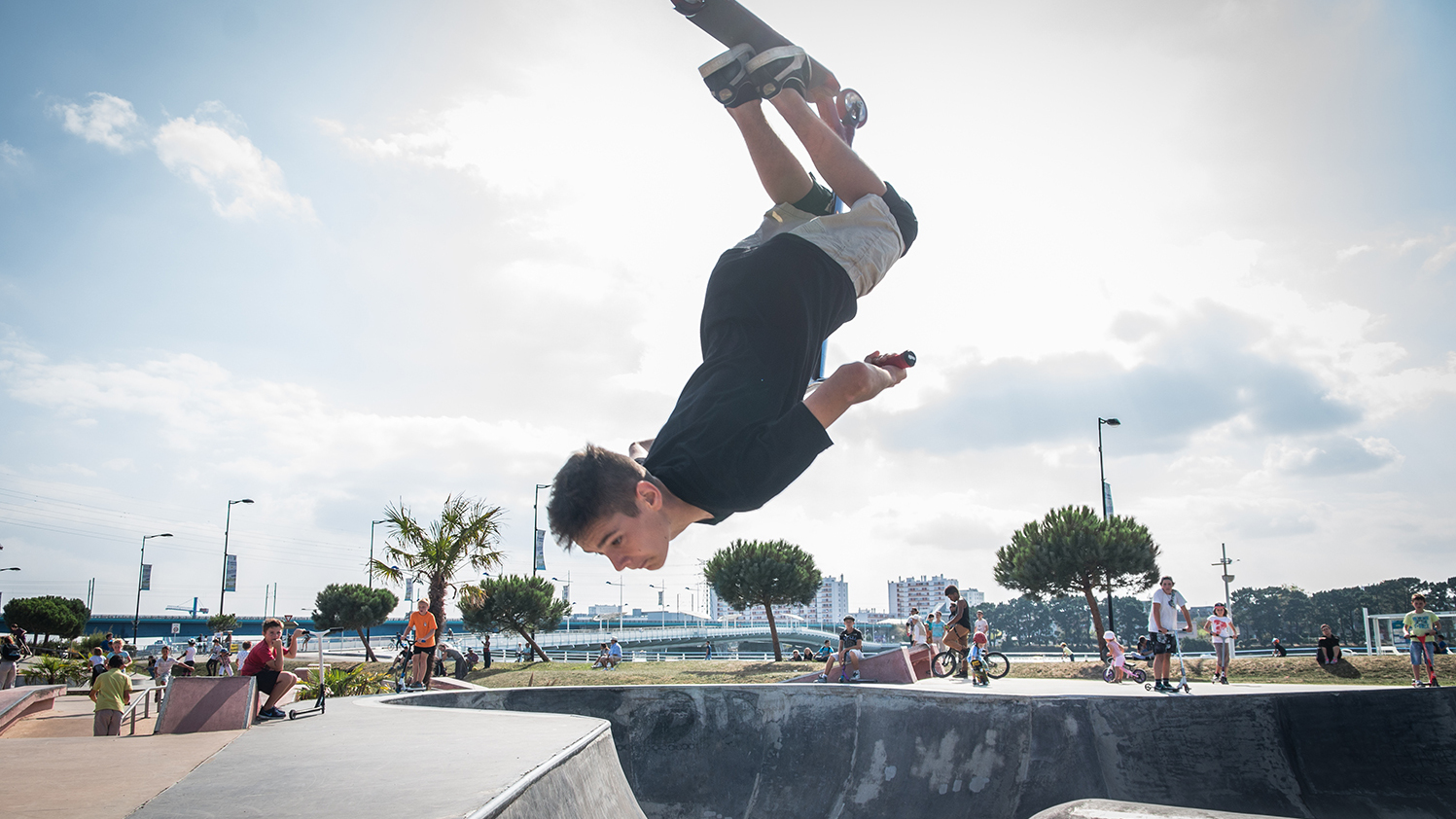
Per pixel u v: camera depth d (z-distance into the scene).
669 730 6.68
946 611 14.80
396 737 3.03
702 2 2.48
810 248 2.37
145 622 75.75
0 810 2.57
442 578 19.59
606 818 2.60
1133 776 5.74
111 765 4.16
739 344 2.20
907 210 2.79
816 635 62.34
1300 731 6.20
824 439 2.05
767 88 2.47
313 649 55.00
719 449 1.97
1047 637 114.88
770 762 6.62
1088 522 26.56
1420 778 6.07
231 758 2.55
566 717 3.75
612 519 1.91
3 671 18.70
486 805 1.74
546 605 35.38
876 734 6.53
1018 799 5.73
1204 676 17.05
